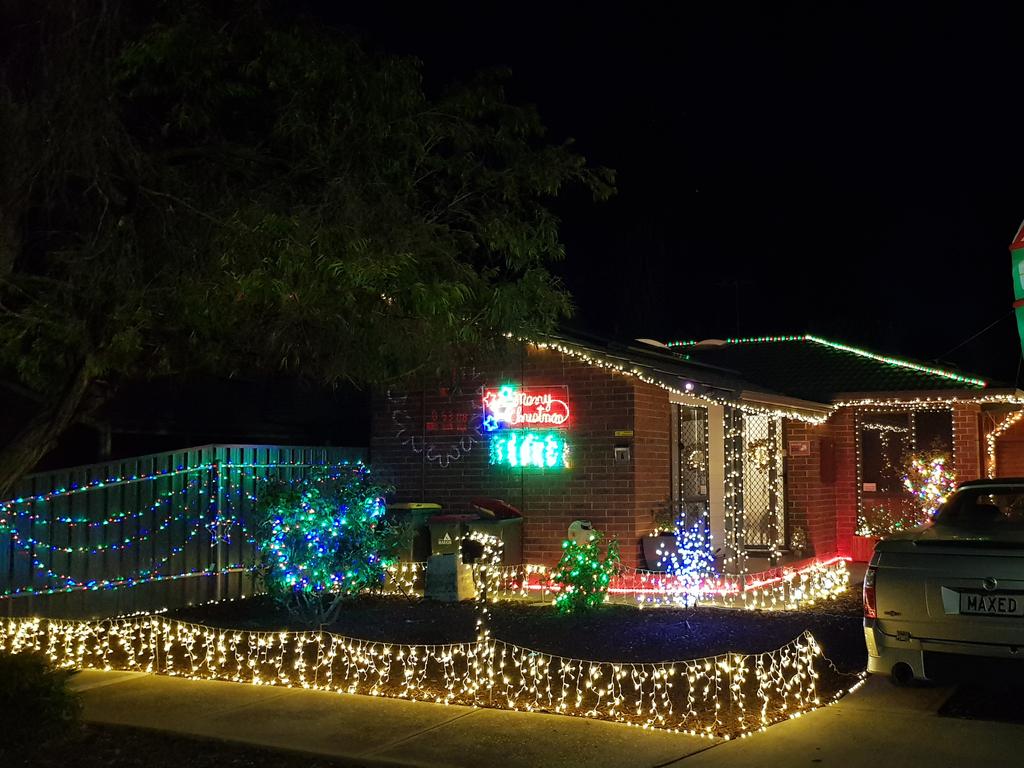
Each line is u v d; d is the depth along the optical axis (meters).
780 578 14.85
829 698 7.82
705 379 14.78
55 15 7.99
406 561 13.70
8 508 10.81
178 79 8.73
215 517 13.14
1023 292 7.25
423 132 9.53
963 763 6.18
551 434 13.94
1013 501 11.16
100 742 6.98
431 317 8.20
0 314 7.89
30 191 7.95
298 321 8.84
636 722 7.29
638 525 13.39
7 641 10.08
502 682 8.52
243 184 9.17
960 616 7.11
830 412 17.78
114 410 14.59
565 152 9.77
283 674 8.96
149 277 8.37
